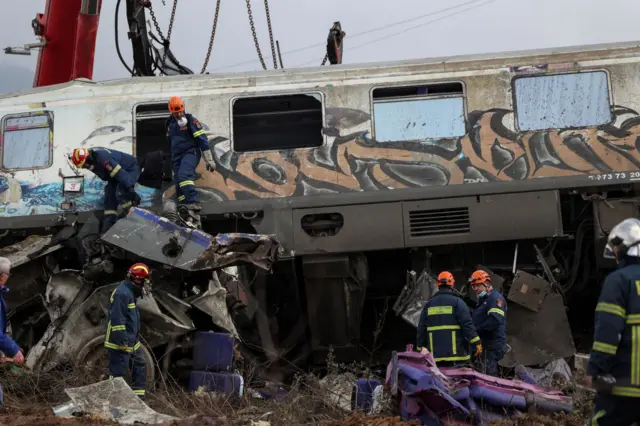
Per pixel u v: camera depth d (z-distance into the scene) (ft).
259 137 37.42
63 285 29.53
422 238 32.14
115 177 32.04
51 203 33.99
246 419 23.36
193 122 32.53
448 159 33.14
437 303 26.16
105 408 22.02
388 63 34.19
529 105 33.42
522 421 19.81
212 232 34.19
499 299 27.91
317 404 26.22
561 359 30.50
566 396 22.26
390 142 33.35
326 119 33.63
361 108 33.65
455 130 33.40
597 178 32.50
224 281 31.48
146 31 41.63
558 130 33.17
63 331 28.25
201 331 28.78
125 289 25.09
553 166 32.89
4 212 34.12
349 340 33.50
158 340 27.81
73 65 43.91
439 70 33.76
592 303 35.50
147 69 41.73
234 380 26.94
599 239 32.09
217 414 24.70
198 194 33.35
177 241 28.76
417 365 22.17
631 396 14.69
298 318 34.68
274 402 26.58
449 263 33.68
